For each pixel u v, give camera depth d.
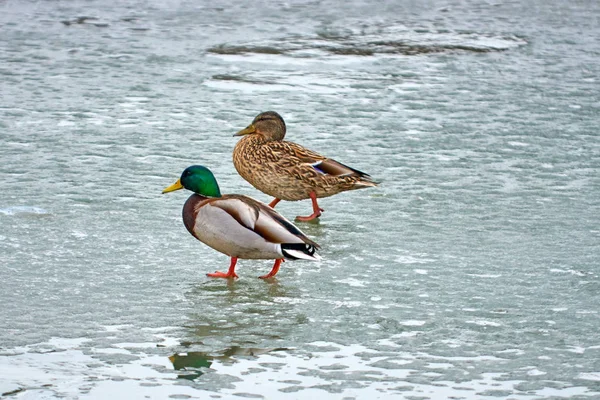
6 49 22.59
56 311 9.97
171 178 14.72
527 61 22.56
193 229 11.12
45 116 17.84
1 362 8.80
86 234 12.33
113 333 9.49
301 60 21.98
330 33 24.56
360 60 22.17
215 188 11.30
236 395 8.30
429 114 18.45
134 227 12.66
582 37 25.02
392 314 10.09
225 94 19.45
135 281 10.89
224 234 10.82
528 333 9.66
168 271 11.25
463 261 11.66
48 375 8.59
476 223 13.06
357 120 17.95
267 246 10.69
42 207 13.23
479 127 17.72
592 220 13.19
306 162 13.55
